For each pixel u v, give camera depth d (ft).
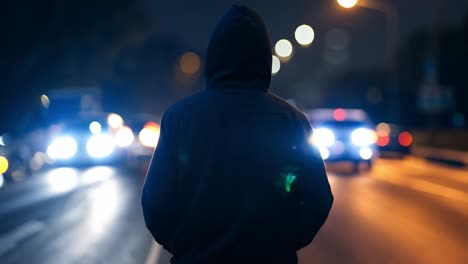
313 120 98.53
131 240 41.83
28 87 180.04
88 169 96.37
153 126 118.01
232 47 13.25
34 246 40.19
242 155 12.66
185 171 12.79
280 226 12.67
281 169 12.75
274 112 12.98
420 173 92.68
